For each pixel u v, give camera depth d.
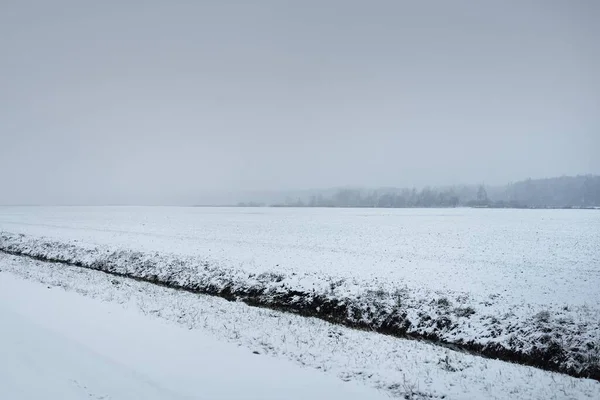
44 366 10.39
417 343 14.70
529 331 14.37
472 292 18.19
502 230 45.41
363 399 10.16
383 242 35.75
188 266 25.92
